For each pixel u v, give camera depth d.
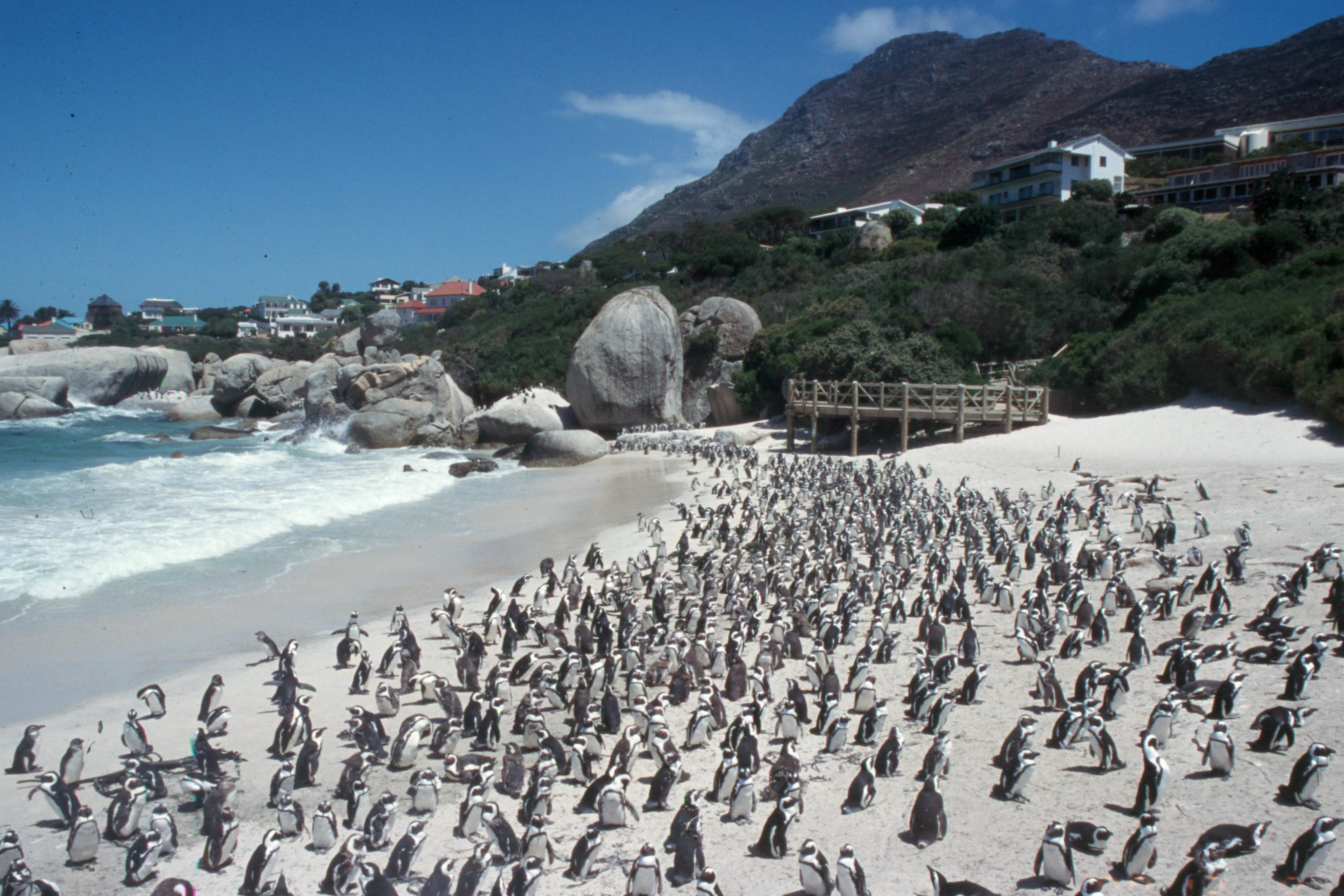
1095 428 52.91
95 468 52.09
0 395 91.50
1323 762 13.02
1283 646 18.52
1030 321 73.50
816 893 11.52
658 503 45.66
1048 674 17.38
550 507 44.88
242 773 16.00
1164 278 70.19
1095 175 110.62
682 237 146.62
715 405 80.00
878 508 35.44
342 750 17.03
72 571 29.06
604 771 15.77
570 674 19.03
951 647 21.42
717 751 16.69
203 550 33.31
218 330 186.62
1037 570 28.38
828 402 61.09
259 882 12.12
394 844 13.40
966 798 14.12
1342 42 189.25
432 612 24.64
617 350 76.31
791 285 103.00
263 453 63.66
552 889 12.27
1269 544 27.72
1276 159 100.69
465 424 74.88
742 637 21.73
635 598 26.23
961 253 89.88
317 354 135.25
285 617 25.69
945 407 57.25
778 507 41.38
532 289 137.25
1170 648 19.86
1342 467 37.41
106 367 104.94
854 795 13.92
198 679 20.78
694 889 12.07
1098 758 15.01
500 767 15.91
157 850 12.67
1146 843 11.47
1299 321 48.84
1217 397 52.66
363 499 44.78
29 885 11.46
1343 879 10.44
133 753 16.27
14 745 17.25
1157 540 28.77
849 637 22.45
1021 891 11.52
